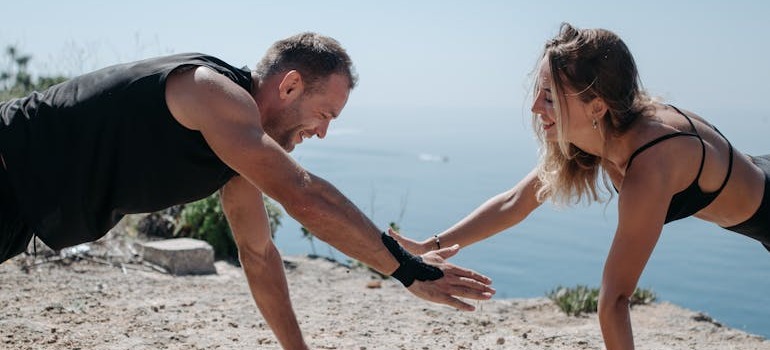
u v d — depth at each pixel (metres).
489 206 3.90
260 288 3.71
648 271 20.11
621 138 3.18
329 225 2.84
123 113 2.92
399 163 90.00
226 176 3.12
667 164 3.09
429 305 6.19
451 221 32.12
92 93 2.98
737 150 3.46
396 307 6.05
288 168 2.83
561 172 3.52
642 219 3.07
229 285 6.64
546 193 3.66
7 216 3.08
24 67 9.84
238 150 2.82
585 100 3.11
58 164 2.99
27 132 3.01
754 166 3.53
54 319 5.04
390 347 4.72
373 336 5.04
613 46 3.09
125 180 3.00
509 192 3.89
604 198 3.53
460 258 24.34
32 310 5.22
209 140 2.87
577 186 3.54
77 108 2.97
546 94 3.23
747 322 12.66
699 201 3.32
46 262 6.83
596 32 3.12
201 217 8.28
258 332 4.91
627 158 3.20
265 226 3.62
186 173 2.99
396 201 42.50
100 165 2.97
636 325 6.27
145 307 5.49
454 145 162.00
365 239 2.85
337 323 5.39
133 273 6.81
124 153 2.95
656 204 3.07
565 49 3.10
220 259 8.04
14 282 6.09
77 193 3.01
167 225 8.44
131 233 8.12
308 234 8.83
